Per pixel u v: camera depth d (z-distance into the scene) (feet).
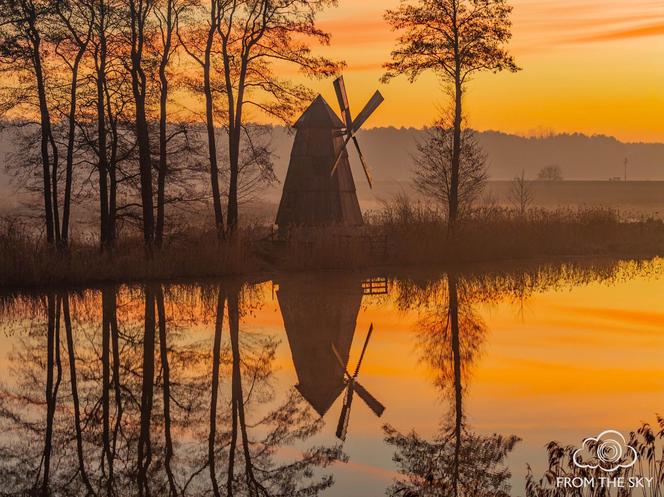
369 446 54.90
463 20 161.17
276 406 64.75
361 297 117.29
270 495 47.09
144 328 94.48
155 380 72.38
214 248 136.77
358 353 82.23
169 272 132.26
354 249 148.56
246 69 145.38
